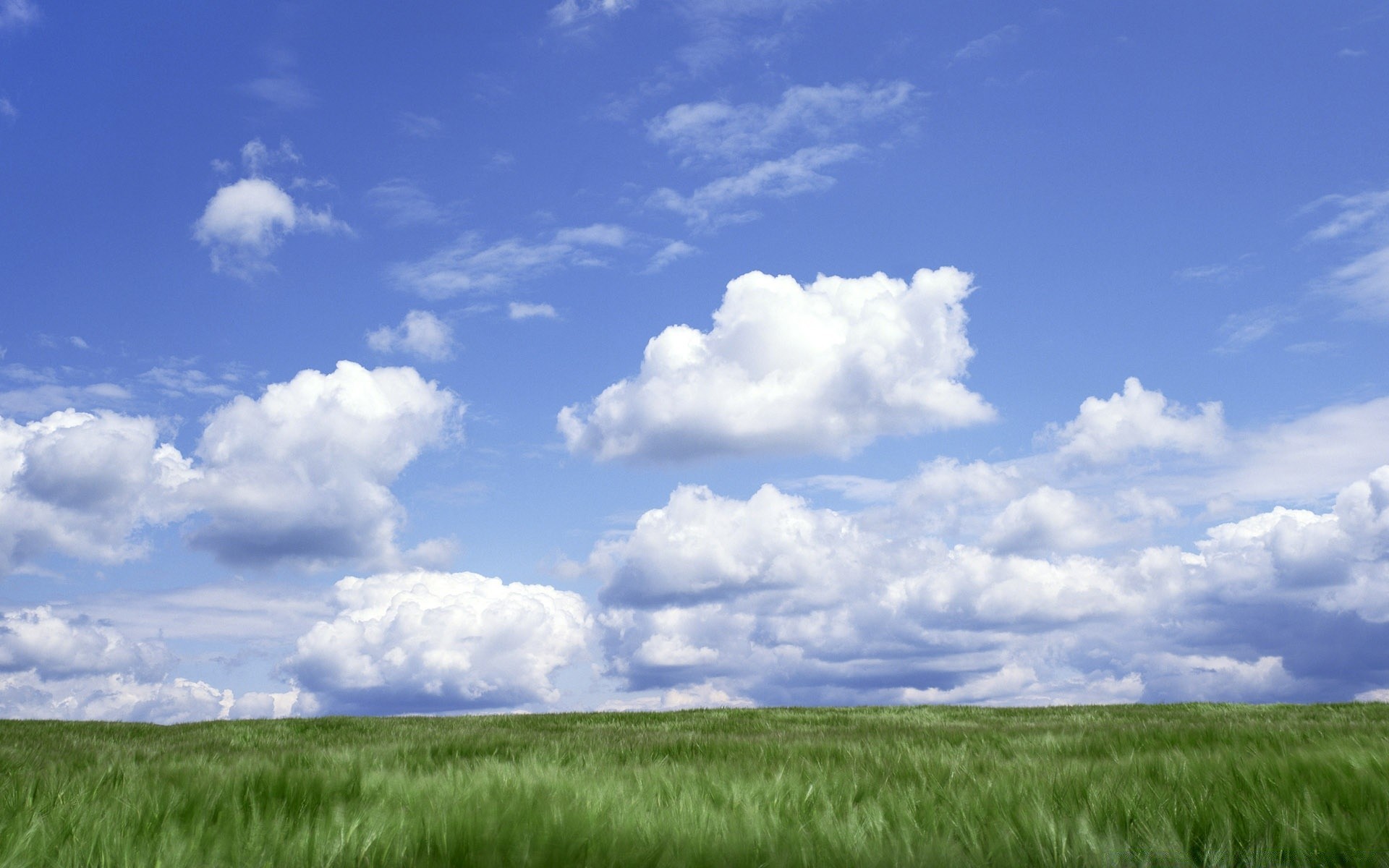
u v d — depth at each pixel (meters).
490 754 8.22
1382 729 8.40
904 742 8.36
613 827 4.04
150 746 10.37
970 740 8.95
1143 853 3.66
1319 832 3.71
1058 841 3.74
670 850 3.66
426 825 4.08
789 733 11.38
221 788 5.14
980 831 3.99
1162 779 5.20
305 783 5.22
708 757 7.66
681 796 4.93
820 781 5.34
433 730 14.19
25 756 8.02
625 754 8.09
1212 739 8.01
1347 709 15.91
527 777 5.64
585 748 8.68
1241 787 4.71
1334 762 5.14
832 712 19.33
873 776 5.83
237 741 11.86
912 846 3.77
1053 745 8.33
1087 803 4.39
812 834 3.98
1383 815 3.84
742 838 3.86
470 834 3.86
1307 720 11.25
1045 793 4.69
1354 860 3.43
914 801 4.69
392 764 7.22
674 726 15.02
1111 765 5.95
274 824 4.13
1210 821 4.01
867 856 3.57
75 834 3.96
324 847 3.79
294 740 11.91
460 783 5.43
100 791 5.32
